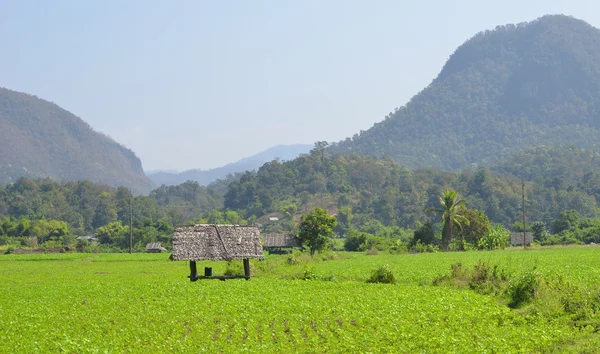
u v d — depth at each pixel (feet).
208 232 139.03
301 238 306.35
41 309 110.42
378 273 146.61
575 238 358.64
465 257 215.92
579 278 119.55
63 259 304.91
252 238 142.41
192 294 124.47
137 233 438.81
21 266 251.60
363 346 74.18
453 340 73.00
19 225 487.61
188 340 79.25
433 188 611.47
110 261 288.92
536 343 72.95
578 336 76.74
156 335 83.92
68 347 76.23
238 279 155.94
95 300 121.80
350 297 114.32
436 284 136.36
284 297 116.98
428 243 328.49
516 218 538.47
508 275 129.08
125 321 96.07
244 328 88.99
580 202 549.13
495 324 85.56
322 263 214.90
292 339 81.71
